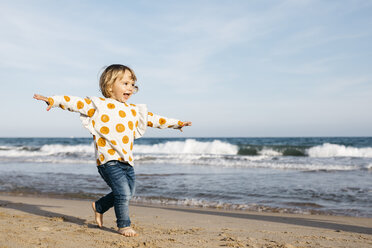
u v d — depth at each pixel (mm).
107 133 2736
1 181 9195
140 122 2992
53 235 2588
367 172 11414
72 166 14320
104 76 2896
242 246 2482
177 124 3182
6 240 2346
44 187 8250
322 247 2617
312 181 9008
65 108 2715
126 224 2764
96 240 2482
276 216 5074
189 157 17922
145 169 12781
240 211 5617
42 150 26547
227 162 15430
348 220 4789
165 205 6156
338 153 21438
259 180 9258
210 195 7082
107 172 2732
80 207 4988
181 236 2836
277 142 39344
